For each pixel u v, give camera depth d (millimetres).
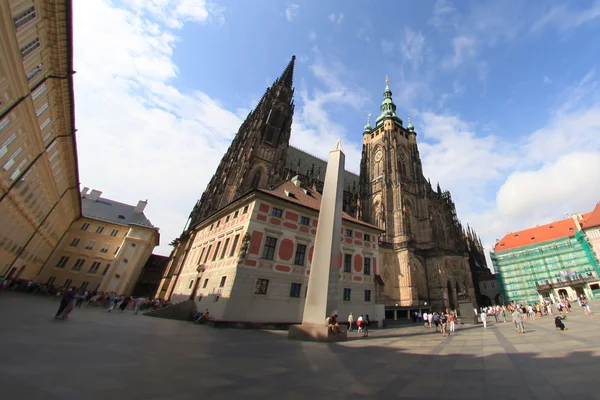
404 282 63906
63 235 68438
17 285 46312
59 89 29469
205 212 60375
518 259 84812
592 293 67812
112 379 7016
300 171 84688
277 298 30797
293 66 95312
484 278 92250
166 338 15820
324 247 22672
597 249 69562
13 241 40875
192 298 37281
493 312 54344
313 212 37406
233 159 69000
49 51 24922
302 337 20250
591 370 9227
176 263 59906
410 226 79062
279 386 7754
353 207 86188
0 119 23625
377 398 6996
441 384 8406
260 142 70438
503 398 6902
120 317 26609
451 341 21156
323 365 11266
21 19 20031
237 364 10414
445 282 65688
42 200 44062
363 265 40969
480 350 15633
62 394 5586
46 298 42094
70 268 67438
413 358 13422
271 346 16125
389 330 34281
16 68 22047
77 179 52031
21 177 33406
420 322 50844
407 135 99875
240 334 21750
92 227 72625
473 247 111938
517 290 82312
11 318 16078
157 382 7184
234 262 30328
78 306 34438
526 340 18516
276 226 33625
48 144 35312
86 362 8430
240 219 34500
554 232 84625
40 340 10953
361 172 95188
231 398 6395
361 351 15859
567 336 18547
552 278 76500
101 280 69562
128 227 76125
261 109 75938
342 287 37125
